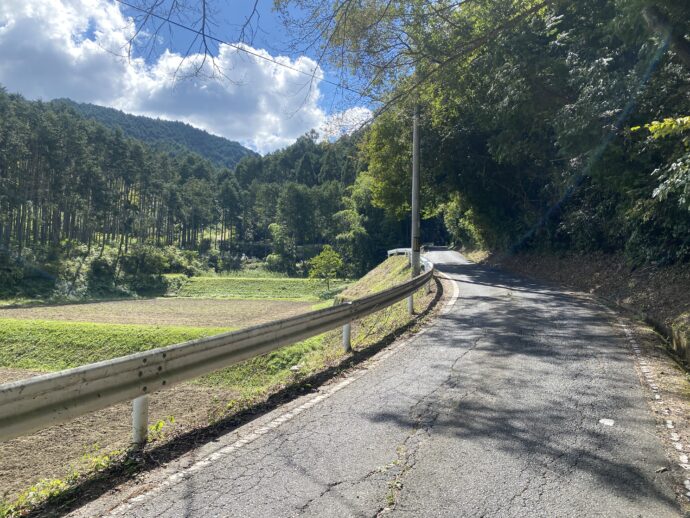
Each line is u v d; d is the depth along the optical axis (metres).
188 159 149.25
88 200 80.62
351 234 86.50
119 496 3.47
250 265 106.75
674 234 12.30
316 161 143.88
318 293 64.25
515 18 9.86
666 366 6.93
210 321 37.41
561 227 21.09
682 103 11.84
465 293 15.91
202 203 113.81
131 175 91.94
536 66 15.28
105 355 22.52
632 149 13.38
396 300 10.85
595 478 3.72
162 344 22.97
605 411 5.17
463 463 3.96
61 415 3.71
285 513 3.22
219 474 3.79
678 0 8.19
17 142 65.69
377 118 9.96
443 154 28.20
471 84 16.81
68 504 3.38
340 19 7.52
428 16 9.07
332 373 6.90
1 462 8.43
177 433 4.74
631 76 12.67
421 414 5.11
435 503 3.35
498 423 4.84
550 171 21.53
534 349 7.99
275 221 122.69
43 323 25.36
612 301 13.45
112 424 10.66
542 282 19.89
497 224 31.25
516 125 18.97
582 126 13.83
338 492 3.50
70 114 92.38
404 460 4.02
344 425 4.84
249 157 161.50
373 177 35.06
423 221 100.81
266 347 6.33
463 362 7.27
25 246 70.25
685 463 3.99
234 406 5.63
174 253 95.56
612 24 11.62
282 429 4.75
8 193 65.81
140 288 71.88
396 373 6.78
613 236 17.53
